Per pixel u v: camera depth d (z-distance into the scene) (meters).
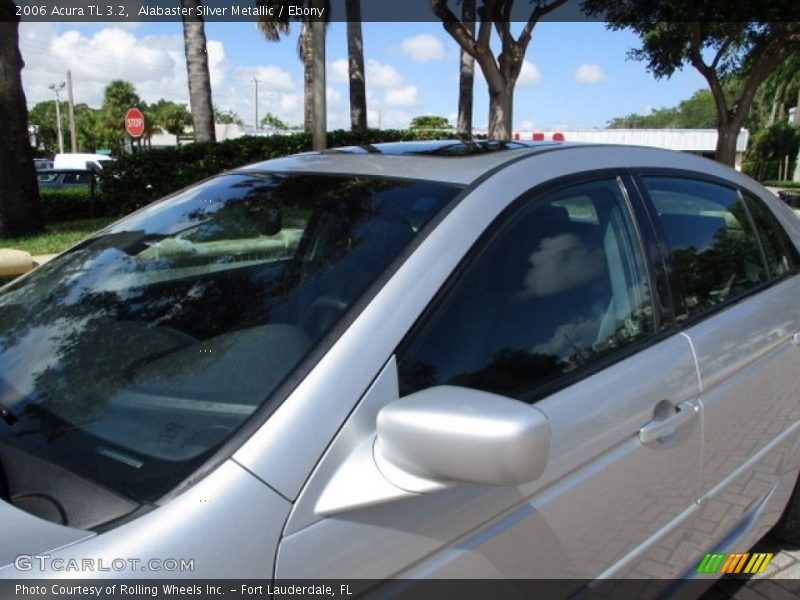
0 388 1.73
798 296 2.74
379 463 1.35
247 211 2.12
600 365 1.89
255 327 1.67
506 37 13.55
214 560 1.20
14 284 2.30
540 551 1.64
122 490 1.32
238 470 1.28
